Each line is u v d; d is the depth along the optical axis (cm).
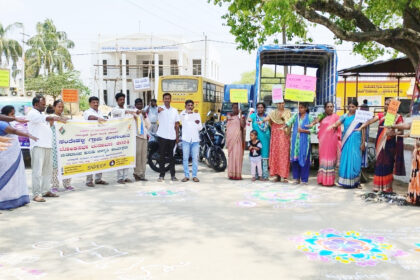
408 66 1362
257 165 864
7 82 863
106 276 370
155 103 1116
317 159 1078
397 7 796
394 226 524
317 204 646
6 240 471
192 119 854
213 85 1972
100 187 793
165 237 479
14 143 613
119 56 4022
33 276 370
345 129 774
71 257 417
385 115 709
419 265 394
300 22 979
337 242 460
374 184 726
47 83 3978
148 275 371
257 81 1027
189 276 368
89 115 799
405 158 856
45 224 536
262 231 502
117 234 491
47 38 4334
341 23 1144
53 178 745
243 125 876
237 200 676
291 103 1336
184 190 761
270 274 372
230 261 404
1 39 3953
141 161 861
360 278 364
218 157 988
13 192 613
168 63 4103
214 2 1090
